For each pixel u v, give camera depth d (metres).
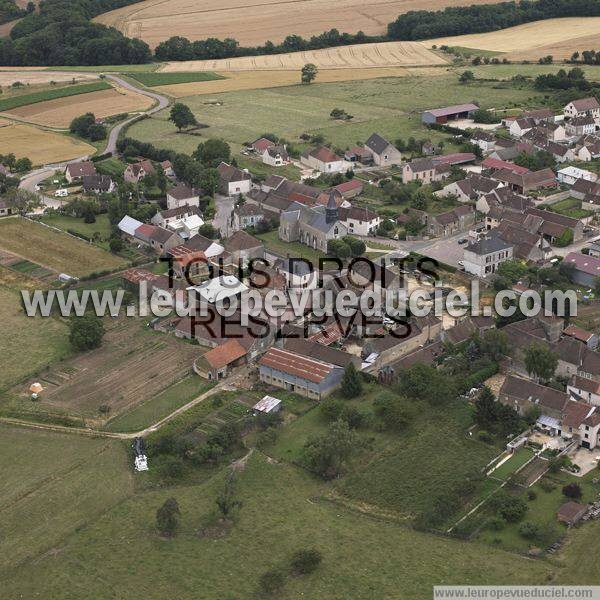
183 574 150.50
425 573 149.38
